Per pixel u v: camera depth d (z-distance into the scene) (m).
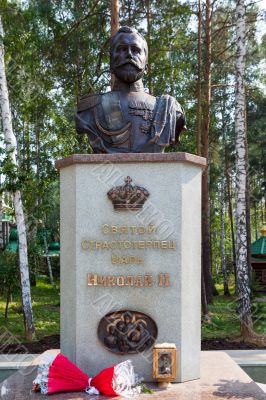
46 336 9.18
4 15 10.69
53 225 15.43
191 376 4.46
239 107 9.41
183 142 14.58
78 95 13.03
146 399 3.84
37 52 12.16
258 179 22.48
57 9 12.42
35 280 20.08
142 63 4.96
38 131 15.07
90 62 13.24
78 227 4.48
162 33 12.58
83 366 4.43
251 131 18.41
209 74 13.36
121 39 4.91
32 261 11.84
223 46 14.78
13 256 10.70
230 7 14.41
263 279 17.64
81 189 4.50
